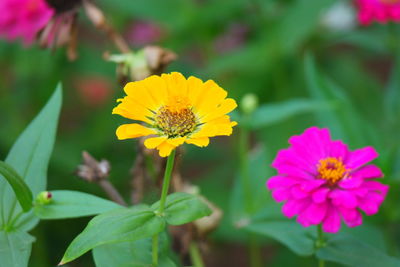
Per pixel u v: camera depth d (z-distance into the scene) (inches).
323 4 39.4
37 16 33.6
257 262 36.6
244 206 34.4
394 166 34.2
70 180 37.8
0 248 27.7
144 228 26.8
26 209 27.7
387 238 33.3
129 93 27.1
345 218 27.8
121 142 39.3
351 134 33.8
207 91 27.5
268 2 39.8
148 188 33.5
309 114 39.0
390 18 35.9
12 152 28.7
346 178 28.4
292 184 28.2
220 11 39.7
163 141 26.4
